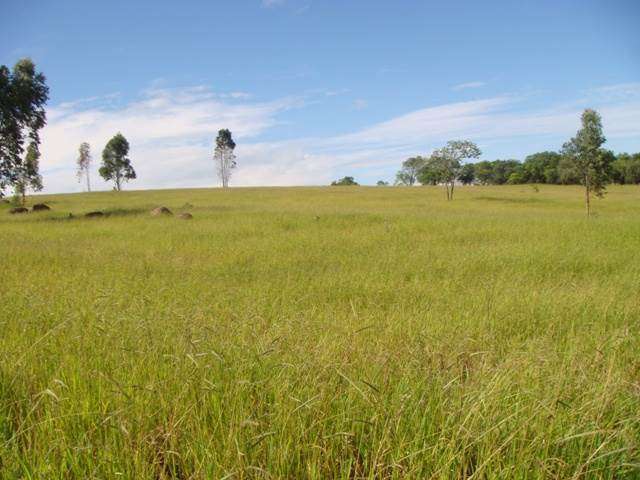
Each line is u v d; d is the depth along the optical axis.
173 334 5.14
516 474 2.90
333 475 3.06
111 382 3.81
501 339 5.88
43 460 2.96
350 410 3.45
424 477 2.88
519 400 3.49
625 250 13.44
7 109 31.23
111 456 2.98
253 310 6.52
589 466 2.98
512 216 27.34
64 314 6.17
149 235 18.28
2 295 7.68
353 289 8.90
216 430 3.28
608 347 5.22
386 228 19.84
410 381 3.90
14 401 3.68
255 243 15.86
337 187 90.25
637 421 3.44
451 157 56.38
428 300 8.03
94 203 55.81
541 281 9.70
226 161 107.69
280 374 3.87
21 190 39.78
